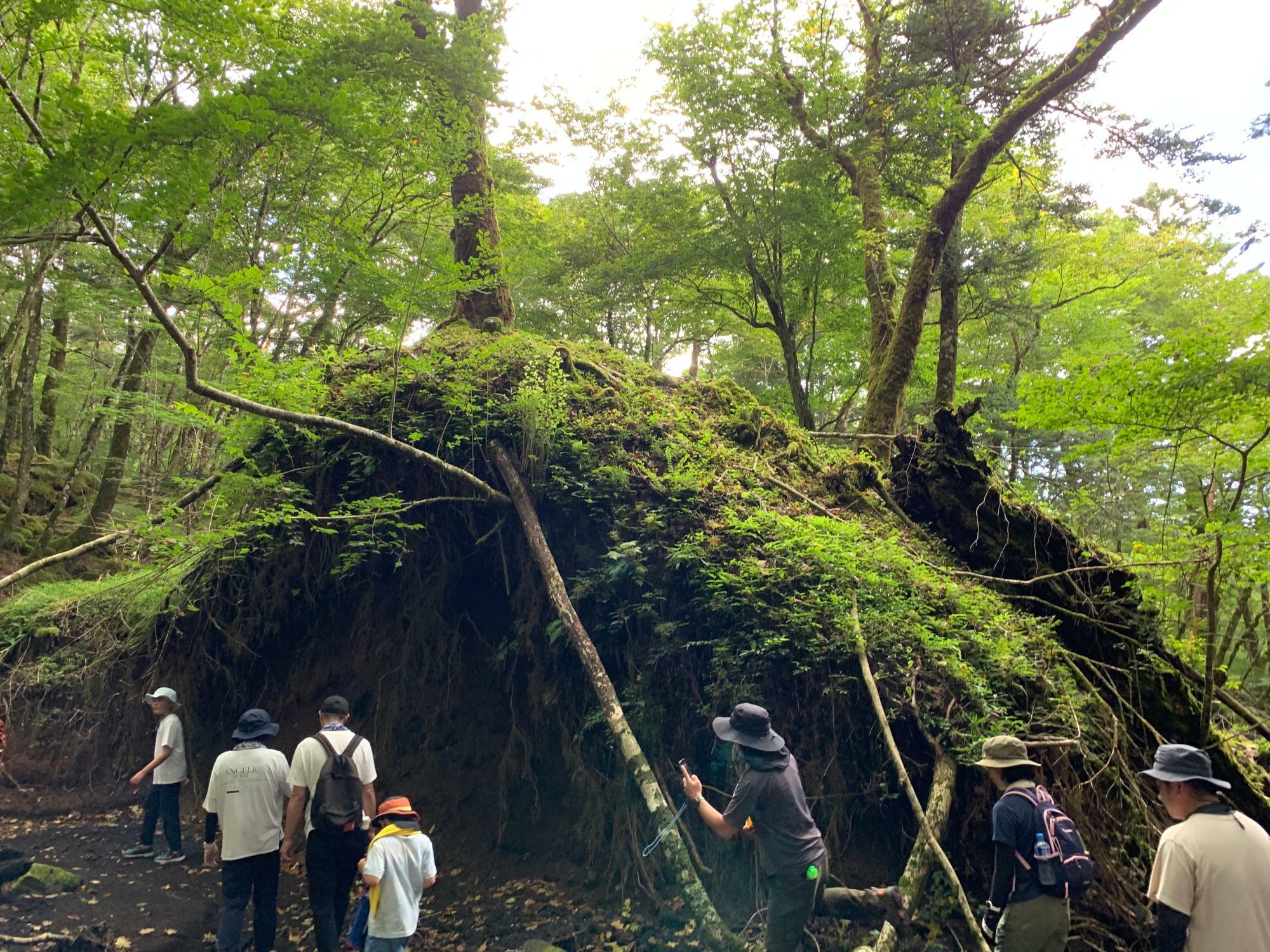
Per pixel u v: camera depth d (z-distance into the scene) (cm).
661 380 841
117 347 2320
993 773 353
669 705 532
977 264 1257
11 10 440
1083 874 314
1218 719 619
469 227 909
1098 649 569
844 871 442
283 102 448
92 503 1642
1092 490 1298
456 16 843
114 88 837
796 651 501
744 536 587
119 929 504
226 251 822
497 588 701
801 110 1239
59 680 822
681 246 1326
